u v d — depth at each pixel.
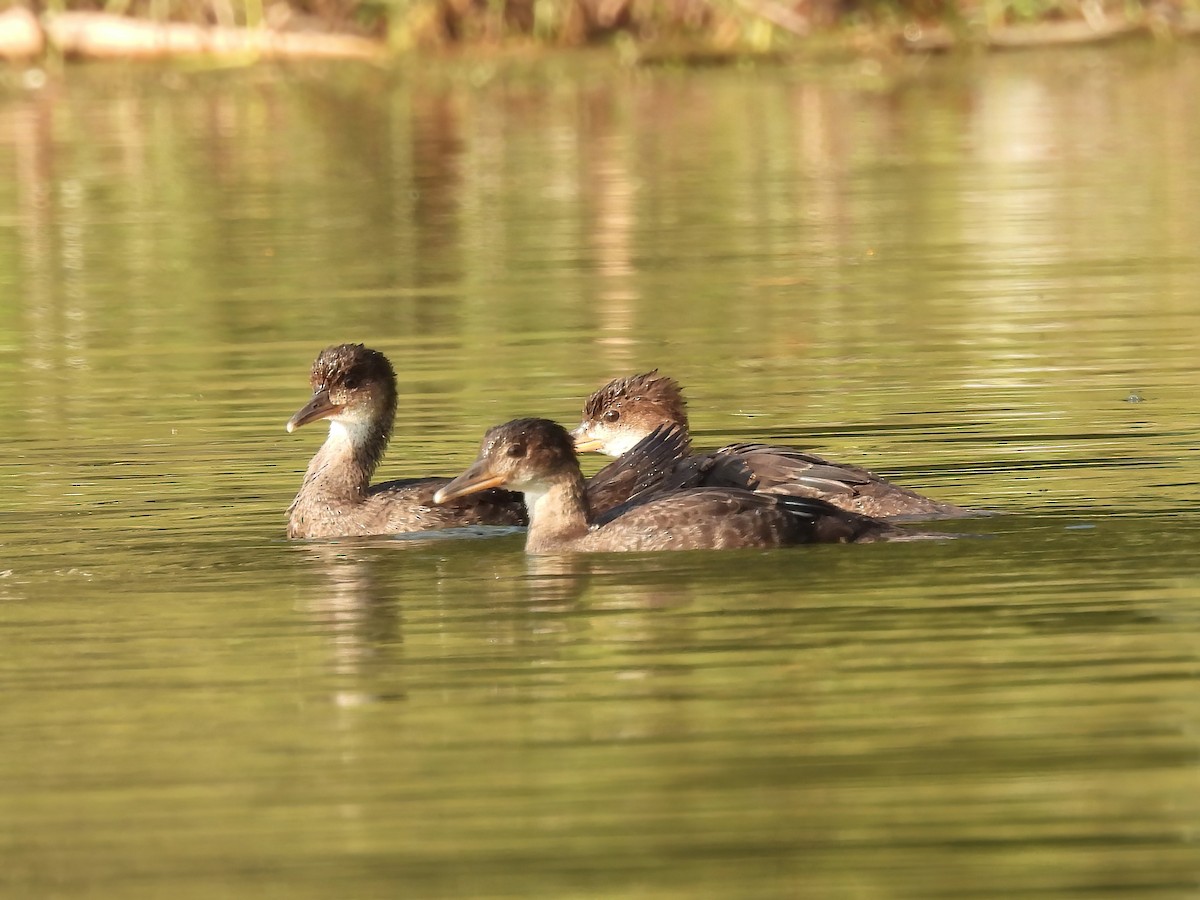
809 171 31.23
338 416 15.24
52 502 15.14
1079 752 9.12
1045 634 10.80
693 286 23.77
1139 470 14.85
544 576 12.59
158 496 15.36
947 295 22.75
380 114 37.28
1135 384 17.97
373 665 10.74
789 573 12.27
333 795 8.95
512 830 8.51
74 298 24.22
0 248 27.23
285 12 41.41
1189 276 23.20
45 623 11.70
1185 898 7.75
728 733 9.50
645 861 8.20
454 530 14.57
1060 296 22.45
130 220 28.84
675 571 12.48
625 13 41.97
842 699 9.89
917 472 15.09
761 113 36.53
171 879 8.19
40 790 9.11
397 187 30.80
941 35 42.50
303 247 26.86
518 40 41.97
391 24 41.38
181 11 41.16
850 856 8.18
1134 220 26.69
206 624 11.66
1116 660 10.32
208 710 10.09
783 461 14.14
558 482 13.59
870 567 12.34
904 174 30.75
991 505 13.95
